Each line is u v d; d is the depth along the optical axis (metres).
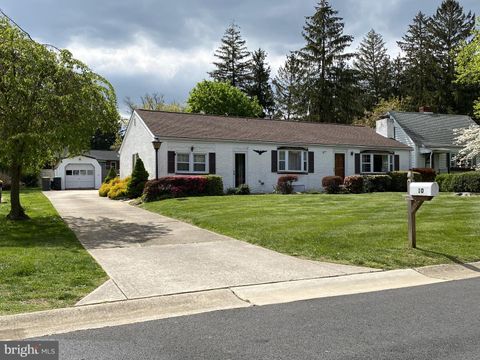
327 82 47.84
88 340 4.39
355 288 6.45
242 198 18.25
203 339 4.39
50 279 6.50
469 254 8.44
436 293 6.14
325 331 4.59
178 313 5.31
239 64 58.59
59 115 12.43
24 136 11.83
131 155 26.45
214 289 6.18
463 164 31.62
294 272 7.16
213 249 8.96
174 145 22.47
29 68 12.05
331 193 23.84
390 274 7.21
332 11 48.19
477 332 4.54
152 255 8.39
